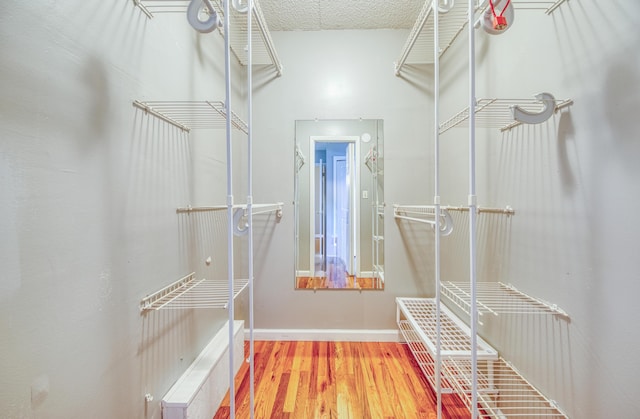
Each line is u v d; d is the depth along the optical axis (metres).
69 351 0.69
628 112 0.71
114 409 0.85
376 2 1.78
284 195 2.09
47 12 0.64
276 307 2.09
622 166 0.73
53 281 0.65
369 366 1.72
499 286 1.28
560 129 0.93
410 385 1.54
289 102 2.08
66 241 0.69
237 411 1.37
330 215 2.09
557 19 0.95
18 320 0.58
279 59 2.08
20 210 0.58
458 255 1.73
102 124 0.81
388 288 2.07
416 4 1.79
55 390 0.66
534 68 1.06
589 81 0.82
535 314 1.05
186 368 1.31
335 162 2.08
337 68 2.06
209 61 1.57
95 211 0.78
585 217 0.84
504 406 1.22
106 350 0.82
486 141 1.40
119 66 0.88
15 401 0.57
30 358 0.60
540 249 1.03
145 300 1.01
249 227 1.11
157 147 1.09
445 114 1.90
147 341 1.02
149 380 1.03
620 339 0.73
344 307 2.08
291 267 2.09
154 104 1.04
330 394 1.47
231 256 0.97
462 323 1.62
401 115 2.06
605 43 0.77
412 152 2.06
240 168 2.10
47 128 0.64
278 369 1.70
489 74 1.37
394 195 2.07
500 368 1.26
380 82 2.06
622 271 0.72
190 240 1.37
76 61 0.72
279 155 2.09
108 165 0.83
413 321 1.67
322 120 2.07
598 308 0.79
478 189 1.46
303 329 2.08
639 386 0.68
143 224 1.00
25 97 0.59
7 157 0.56
